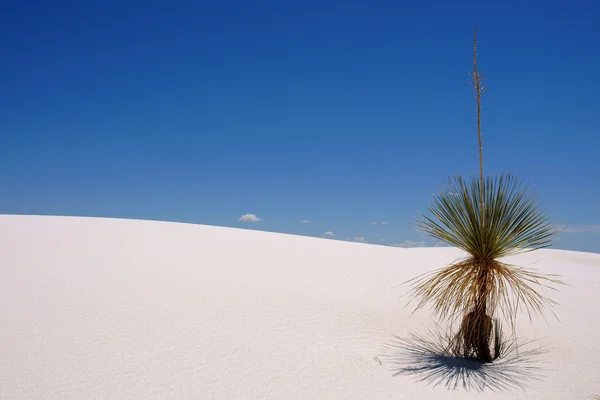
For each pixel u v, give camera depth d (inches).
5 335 254.8
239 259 511.8
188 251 537.6
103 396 187.9
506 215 235.1
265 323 293.3
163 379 205.6
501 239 235.1
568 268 717.3
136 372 211.8
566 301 435.5
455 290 251.0
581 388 216.1
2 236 559.2
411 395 202.4
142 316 294.7
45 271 406.6
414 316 343.9
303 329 286.5
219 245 595.8
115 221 756.0
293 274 457.1
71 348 238.5
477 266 238.1
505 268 238.1
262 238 696.4
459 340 255.0
